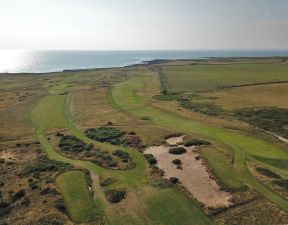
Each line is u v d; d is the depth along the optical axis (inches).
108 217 1539.1
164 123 3085.6
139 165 2123.5
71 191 1785.2
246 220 1467.8
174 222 1480.1
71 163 2213.3
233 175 1884.8
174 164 2085.4
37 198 1731.1
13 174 2065.7
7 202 1705.2
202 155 2171.5
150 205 1624.0
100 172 2048.5
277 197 1647.4
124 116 3425.2
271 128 2765.7
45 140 2773.1
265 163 2075.5
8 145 2655.0
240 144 2411.4
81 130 2999.5
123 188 1795.0
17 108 3927.2
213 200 1642.5
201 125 2957.7
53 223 1493.6
